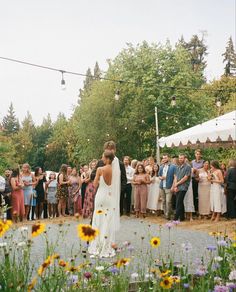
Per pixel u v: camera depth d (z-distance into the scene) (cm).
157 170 1424
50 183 1488
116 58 3994
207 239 889
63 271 364
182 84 3644
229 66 7106
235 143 1532
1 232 338
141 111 3656
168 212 1307
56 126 7775
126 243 458
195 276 427
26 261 380
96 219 740
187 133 1422
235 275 366
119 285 360
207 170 1300
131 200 1477
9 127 10281
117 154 3831
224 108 3909
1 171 2708
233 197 1245
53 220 1311
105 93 3884
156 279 387
